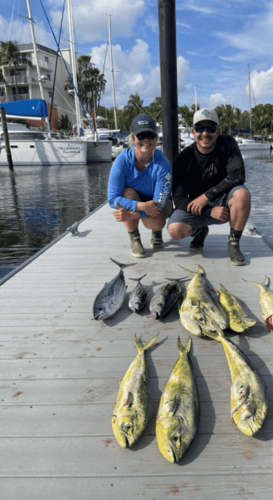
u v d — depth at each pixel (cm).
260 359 223
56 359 230
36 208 1450
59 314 288
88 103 5728
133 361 213
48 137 3123
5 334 260
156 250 444
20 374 216
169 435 158
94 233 543
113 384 206
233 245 380
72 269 388
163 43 471
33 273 379
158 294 284
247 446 162
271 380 204
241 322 250
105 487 146
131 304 285
